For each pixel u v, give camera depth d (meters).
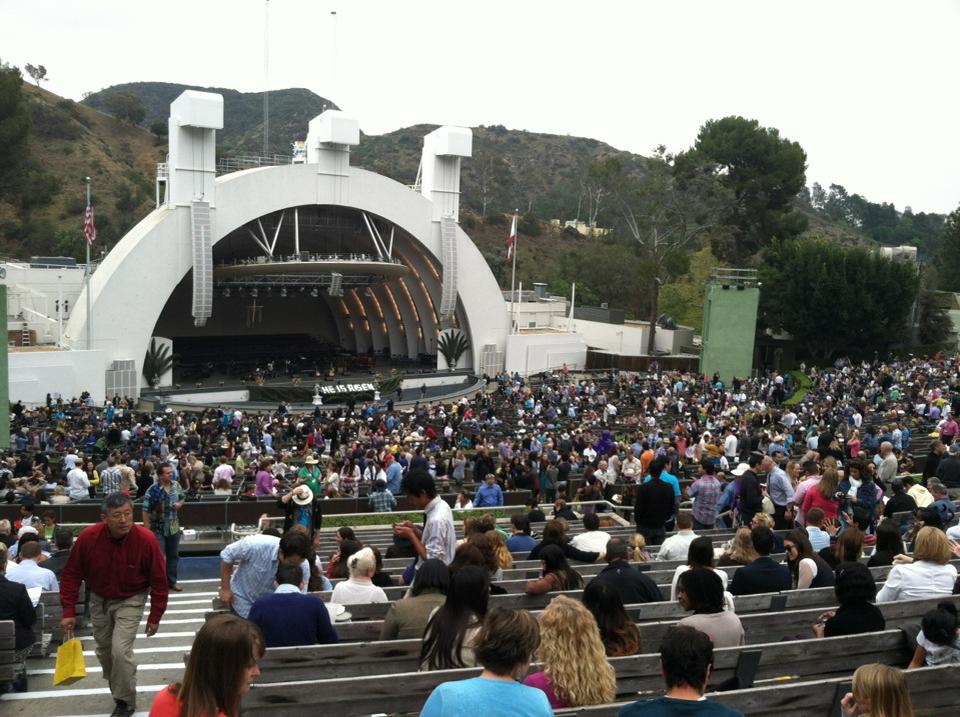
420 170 69.50
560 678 5.47
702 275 92.94
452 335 71.38
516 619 4.50
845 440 29.83
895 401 43.22
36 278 57.78
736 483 16.23
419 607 7.12
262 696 5.87
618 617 6.87
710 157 95.94
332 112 61.81
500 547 9.77
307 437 38.62
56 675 7.52
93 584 7.96
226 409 56.22
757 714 5.86
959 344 78.88
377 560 10.95
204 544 18.97
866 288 70.81
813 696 5.95
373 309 80.50
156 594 8.07
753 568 9.27
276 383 63.47
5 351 37.03
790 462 16.84
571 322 79.19
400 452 28.41
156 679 9.45
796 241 77.12
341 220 67.94
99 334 54.97
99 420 40.34
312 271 64.75
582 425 41.09
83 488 22.56
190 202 57.38
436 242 69.19
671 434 33.69
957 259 106.50
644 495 14.31
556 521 11.73
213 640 4.07
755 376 67.69
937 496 14.39
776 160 96.12
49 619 10.55
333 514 22.06
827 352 73.94
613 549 8.98
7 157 81.06
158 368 58.25
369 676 6.37
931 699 6.36
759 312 73.31
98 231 109.81
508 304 80.44
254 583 8.57
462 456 28.11
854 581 7.54
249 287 70.50
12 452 31.97
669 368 74.81
